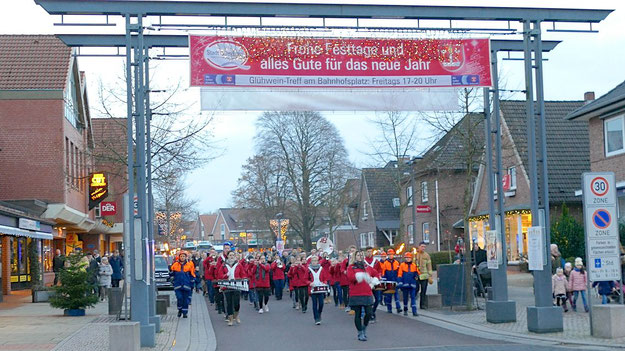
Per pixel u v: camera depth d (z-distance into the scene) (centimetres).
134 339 1309
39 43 3794
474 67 1689
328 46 1636
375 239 6319
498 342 1494
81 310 2255
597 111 3000
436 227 5081
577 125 4016
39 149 3566
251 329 1855
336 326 1878
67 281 2247
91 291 2297
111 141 3133
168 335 1698
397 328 1795
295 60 1620
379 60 1652
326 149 5403
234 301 1964
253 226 6494
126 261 1579
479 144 2431
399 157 4019
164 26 1566
